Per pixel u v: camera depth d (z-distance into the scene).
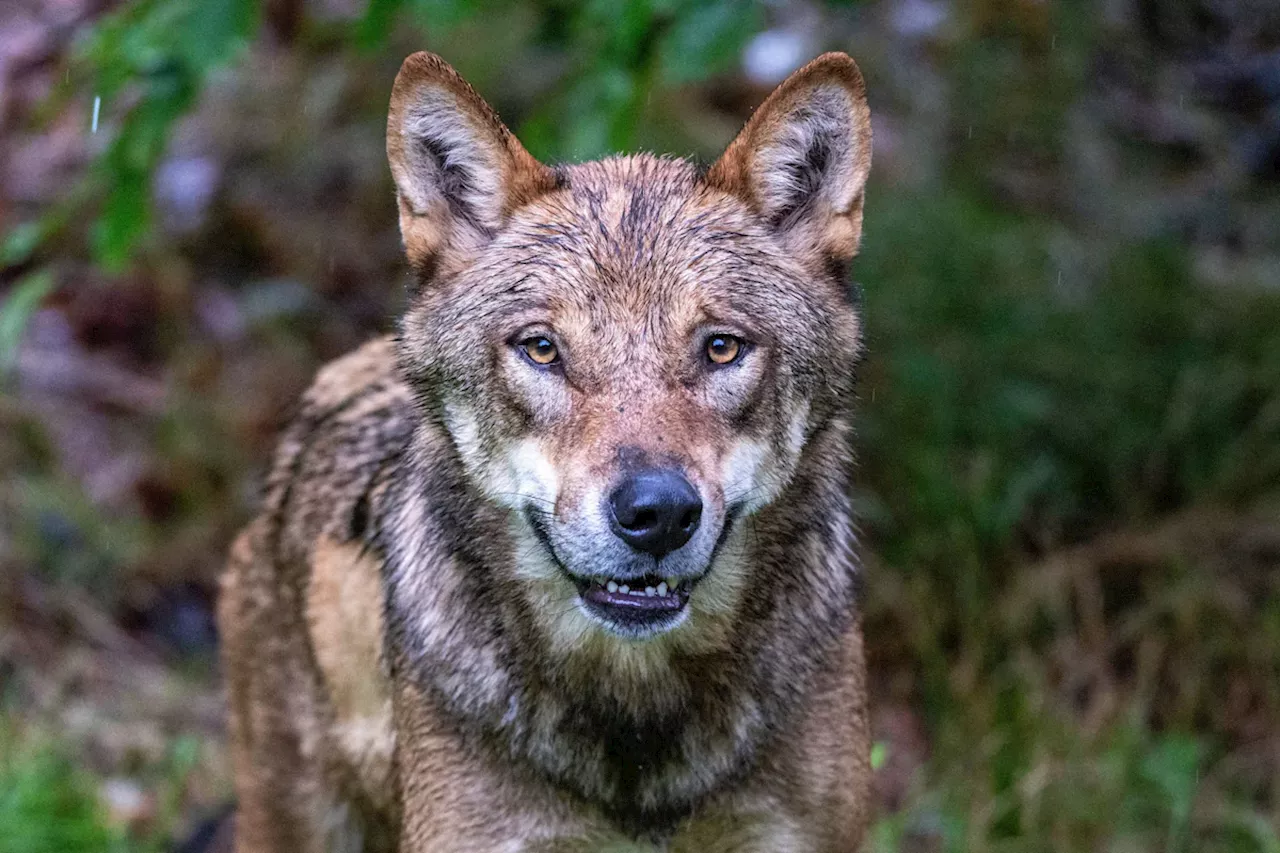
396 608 6.86
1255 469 12.07
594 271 6.26
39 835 9.05
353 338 13.80
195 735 10.66
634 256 6.28
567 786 6.57
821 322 6.69
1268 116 16.38
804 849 6.75
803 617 6.68
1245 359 12.69
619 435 5.98
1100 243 14.21
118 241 9.88
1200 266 14.18
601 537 5.91
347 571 7.54
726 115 15.16
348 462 7.93
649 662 6.53
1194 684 10.81
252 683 8.40
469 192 6.84
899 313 12.49
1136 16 17.23
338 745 7.73
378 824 7.95
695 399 6.18
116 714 10.88
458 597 6.65
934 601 11.45
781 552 6.61
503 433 6.39
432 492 6.76
